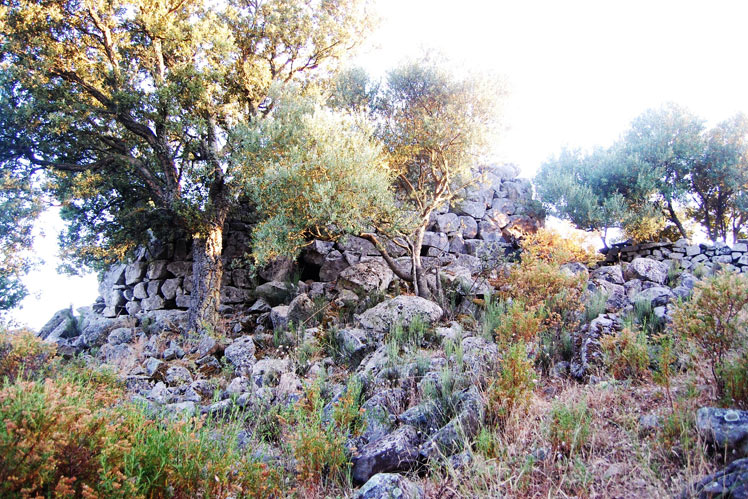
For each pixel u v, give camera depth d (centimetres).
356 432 447
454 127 1117
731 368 381
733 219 1794
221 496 323
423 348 755
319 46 1380
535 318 612
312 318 979
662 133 1616
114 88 1170
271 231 949
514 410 426
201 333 1061
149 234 1477
